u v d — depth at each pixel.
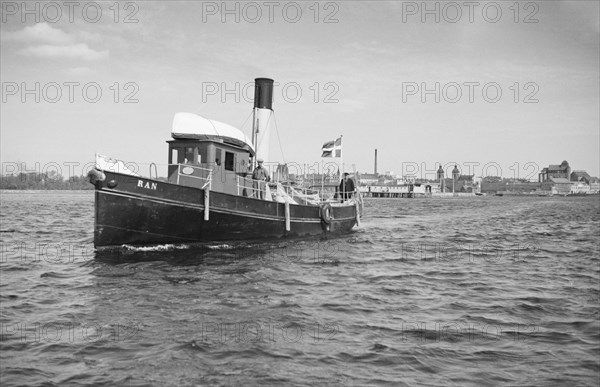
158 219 16.05
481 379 6.77
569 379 6.80
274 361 7.22
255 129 23.19
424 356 7.56
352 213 27.34
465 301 11.26
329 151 27.47
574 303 11.12
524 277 14.41
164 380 6.50
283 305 10.51
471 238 26.17
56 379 6.50
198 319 9.25
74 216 40.72
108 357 7.27
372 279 13.80
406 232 29.45
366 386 6.47
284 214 20.45
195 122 18.03
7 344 7.78
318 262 16.44
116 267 14.25
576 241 24.91
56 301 10.54
